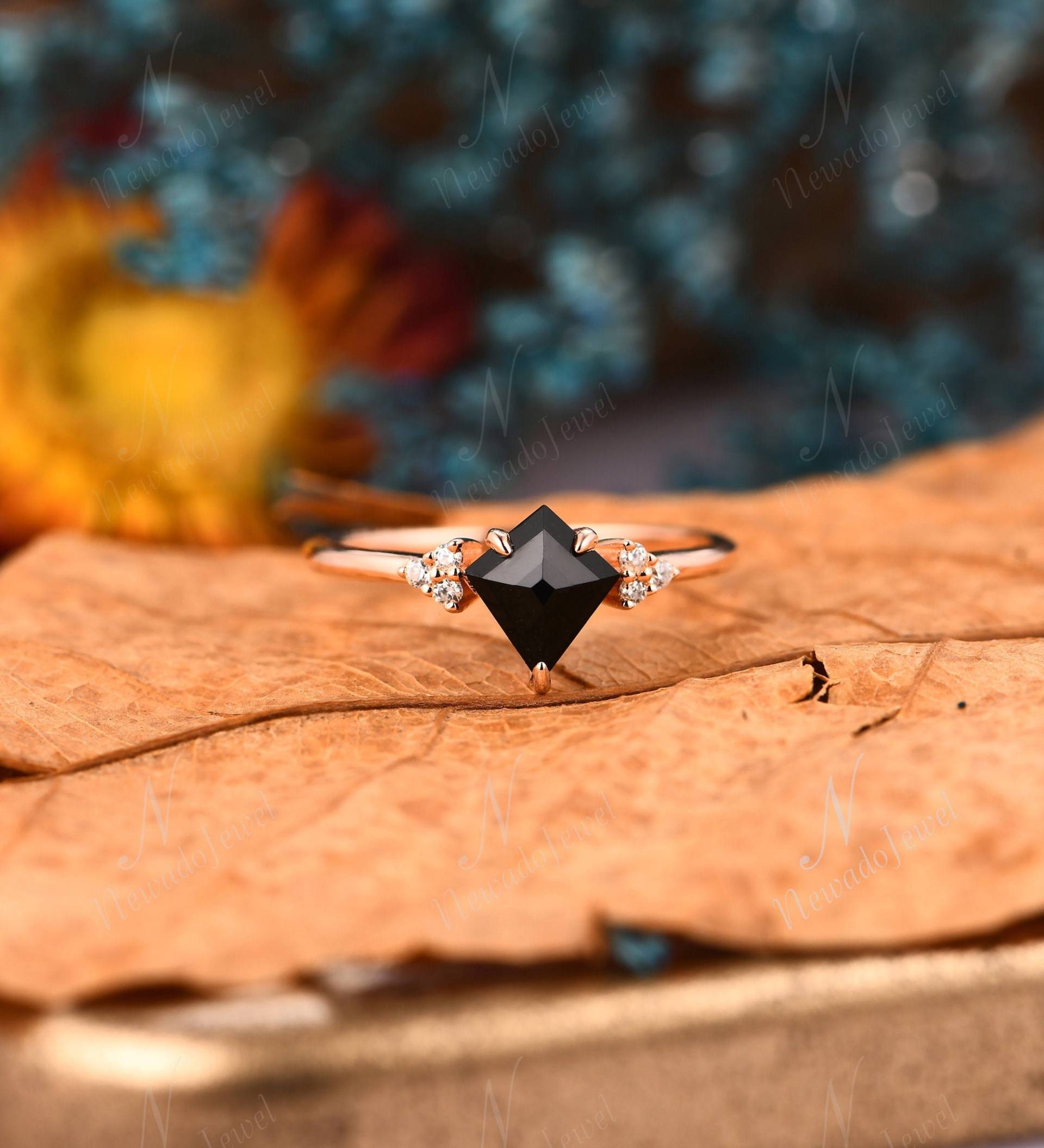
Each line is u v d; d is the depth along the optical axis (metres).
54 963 0.11
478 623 0.13
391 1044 0.11
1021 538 0.14
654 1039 0.11
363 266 0.21
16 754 0.12
